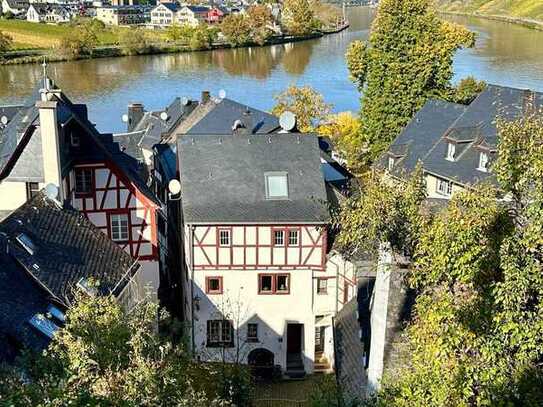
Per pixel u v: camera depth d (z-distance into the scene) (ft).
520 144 42.22
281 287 108.99
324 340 111.55
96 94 326.24
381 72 201.98
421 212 58.85
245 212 106.01
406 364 55.11
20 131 118.83
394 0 197.88
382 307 60.34
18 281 74.69
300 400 102.42
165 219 142.72
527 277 38.11
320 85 332.80
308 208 107.04
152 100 310.45
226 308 108.78
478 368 40.57
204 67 420.77
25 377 49.39
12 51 474.08
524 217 41.09
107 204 117.39
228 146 113.50
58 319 73.77
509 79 295.89
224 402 57.52
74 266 83.35
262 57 467.93
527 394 38.55
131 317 56.44
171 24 644.27
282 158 112.47
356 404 56.08
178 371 53.62
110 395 44.50
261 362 111.45
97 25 578.25
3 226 80.12
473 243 41.55
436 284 46.14
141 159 192.65
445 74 203.10
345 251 98.94
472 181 135.33
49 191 92.73
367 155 207.82
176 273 129.80
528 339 38.24
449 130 150.51
